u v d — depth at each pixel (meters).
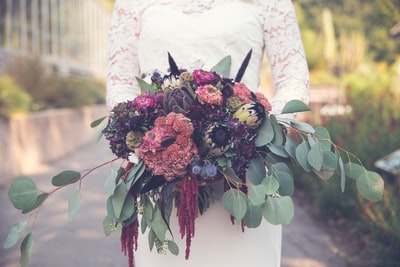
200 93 1.50
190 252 1.74
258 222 1.57
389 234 3.67
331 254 4.09
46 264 3.85
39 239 4.46
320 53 21.45
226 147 1.49
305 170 1.59
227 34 1.81
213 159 1.53
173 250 1.65
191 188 1.54
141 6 1.92
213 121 1.50
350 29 22.89
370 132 5.55
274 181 1.51
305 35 22.05
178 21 1.83
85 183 6.98
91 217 5.21
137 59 1.96
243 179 1.65
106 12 28.52
